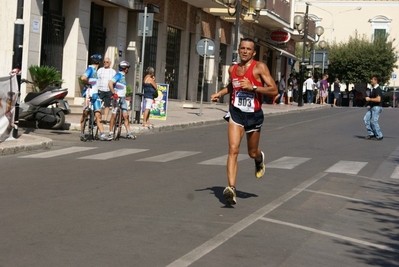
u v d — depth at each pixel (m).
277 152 17.58
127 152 16.55
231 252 7.22
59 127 21.25
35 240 7.42
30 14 23.09
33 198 10.02
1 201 9.75
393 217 9.80
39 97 20.84
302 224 8.87
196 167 14.03
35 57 23.56
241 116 9.89
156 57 33.53
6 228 7.99
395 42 78.94
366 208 10.33
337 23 80.38
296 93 57.66
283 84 49.72
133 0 29.83
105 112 22.67
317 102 56.12
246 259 6.98
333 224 9.02
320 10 80.88
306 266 6.88
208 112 33.47
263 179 12.67
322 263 7.04
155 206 9.61
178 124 24.94
